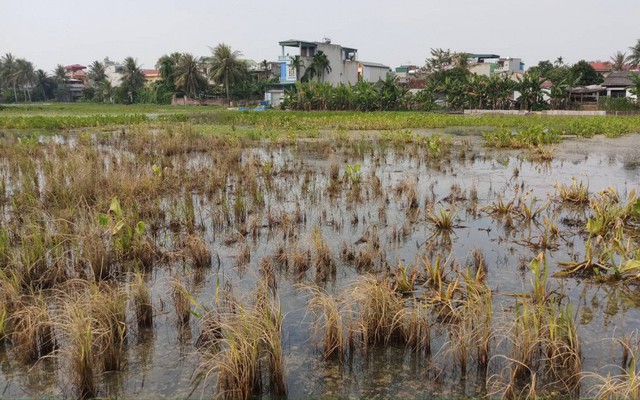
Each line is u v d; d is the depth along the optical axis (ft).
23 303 17.74
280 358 13.71
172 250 24.25
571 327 15.38
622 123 104.06
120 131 89.66
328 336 15.33
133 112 176.14
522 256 23.88
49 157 48.08
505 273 21.71
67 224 26.08
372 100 188.85
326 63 228.84
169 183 37.83
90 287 17.74
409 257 23.72
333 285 20.39
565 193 34.63
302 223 29.40
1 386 13.99
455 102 193.26
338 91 188.34
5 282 17.76
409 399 13.42
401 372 14.64
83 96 326.44
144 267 22.13
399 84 261.85
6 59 326.65
